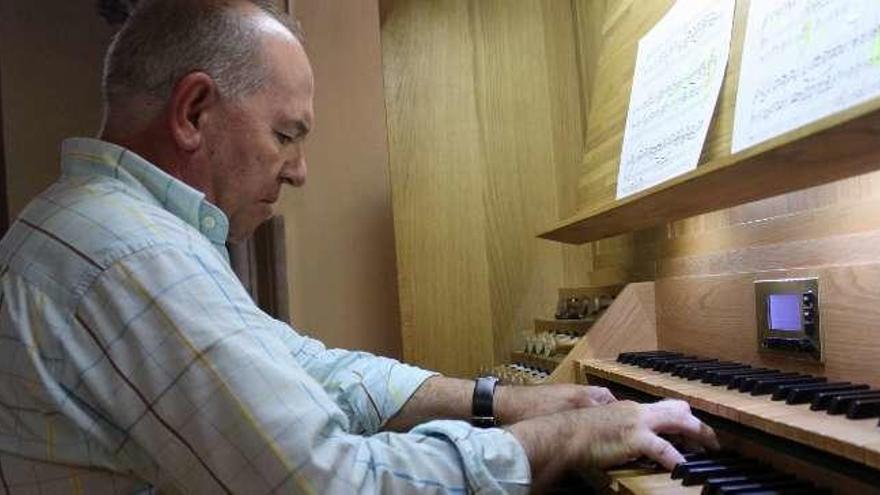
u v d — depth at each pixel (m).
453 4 1.96
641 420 0.87
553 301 1.94
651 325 1.35
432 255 1.90
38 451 0.73
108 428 0.72
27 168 2.26
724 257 1.15
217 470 0.69
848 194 0.89
